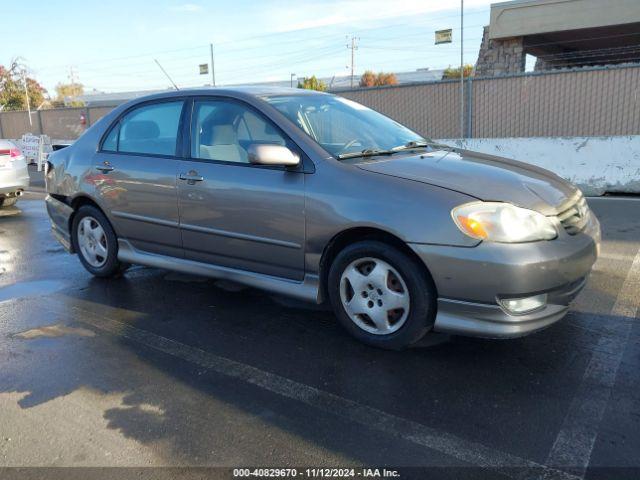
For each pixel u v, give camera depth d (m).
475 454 2.52
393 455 2.53
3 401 3.12
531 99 12.62
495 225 3.06
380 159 3.75
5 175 9.44
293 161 3.64
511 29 17.17
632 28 16.48
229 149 4.12
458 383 3.14
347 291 3.63
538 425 2.72
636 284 4.66
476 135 13.39
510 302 3.09
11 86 40.31
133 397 3.11
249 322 4.13
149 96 4.80
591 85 11.99
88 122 22.00
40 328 4.14
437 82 13.62
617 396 2.96
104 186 4.87
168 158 4.46
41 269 5.78
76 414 2.96
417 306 3.31
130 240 4.87
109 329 4.08
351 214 3.40
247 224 3.92
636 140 9.78
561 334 3.72
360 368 3.36
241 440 2.68
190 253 4.41
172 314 4.34
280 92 4.39
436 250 3.14
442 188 3.27
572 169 10.40
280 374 3.32
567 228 3.33
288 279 3.89
